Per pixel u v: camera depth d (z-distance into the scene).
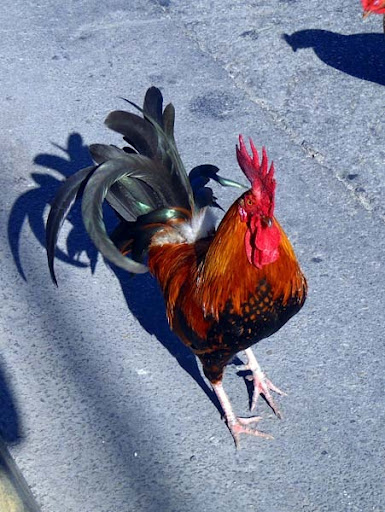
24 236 1.75
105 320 1.61
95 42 2.18
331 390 1.50
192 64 2.11
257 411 1.49
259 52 2.13
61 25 2.23
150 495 1.39
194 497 1.38
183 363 1.55
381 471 1.40
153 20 2.23
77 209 1.79
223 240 1.33
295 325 1.59
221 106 2.01
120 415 1.48
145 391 1.51
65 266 1.70
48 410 1.49
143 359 1.55
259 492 1.39
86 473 1.41
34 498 1.39
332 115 1.98
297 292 1.36
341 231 1.75
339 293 1.64
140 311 1.63
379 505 1.36
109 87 2.06
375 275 1.67
